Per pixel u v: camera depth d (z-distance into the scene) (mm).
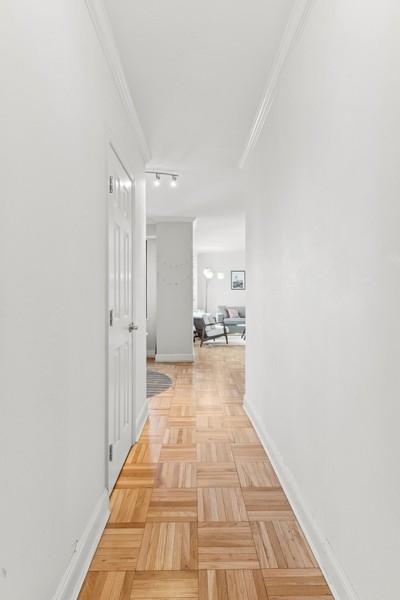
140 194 3219
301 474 1852
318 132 1604
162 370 5812
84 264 1578
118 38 1980
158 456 2641
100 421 1848
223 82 2406
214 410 3740
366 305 1176
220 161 3756
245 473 2381
